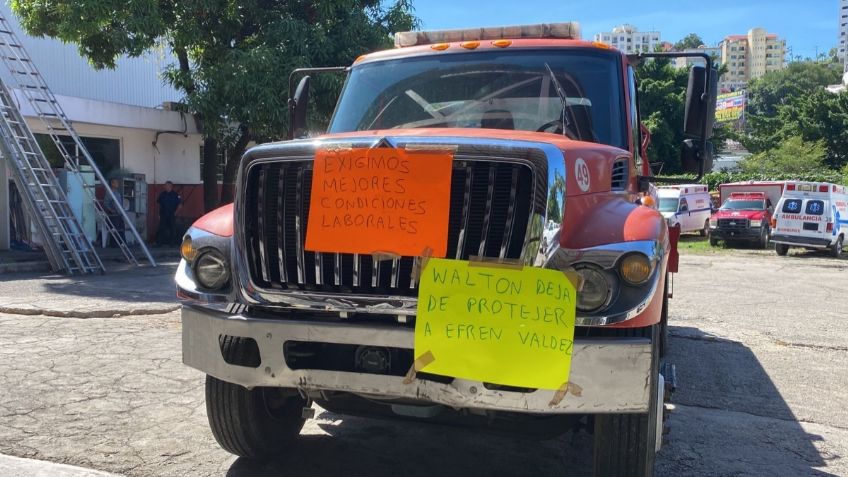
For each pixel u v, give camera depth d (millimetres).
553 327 2840
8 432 4398
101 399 5082
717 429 4828
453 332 2924
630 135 4398
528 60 4711
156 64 21422
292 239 3219
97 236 16875
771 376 6273
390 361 3098
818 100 46875
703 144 4445
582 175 3178
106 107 16469
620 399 2836
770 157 45375
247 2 16688
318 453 4273
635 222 3070
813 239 21297
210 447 4277
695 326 8656
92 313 8039
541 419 3398
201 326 3373
